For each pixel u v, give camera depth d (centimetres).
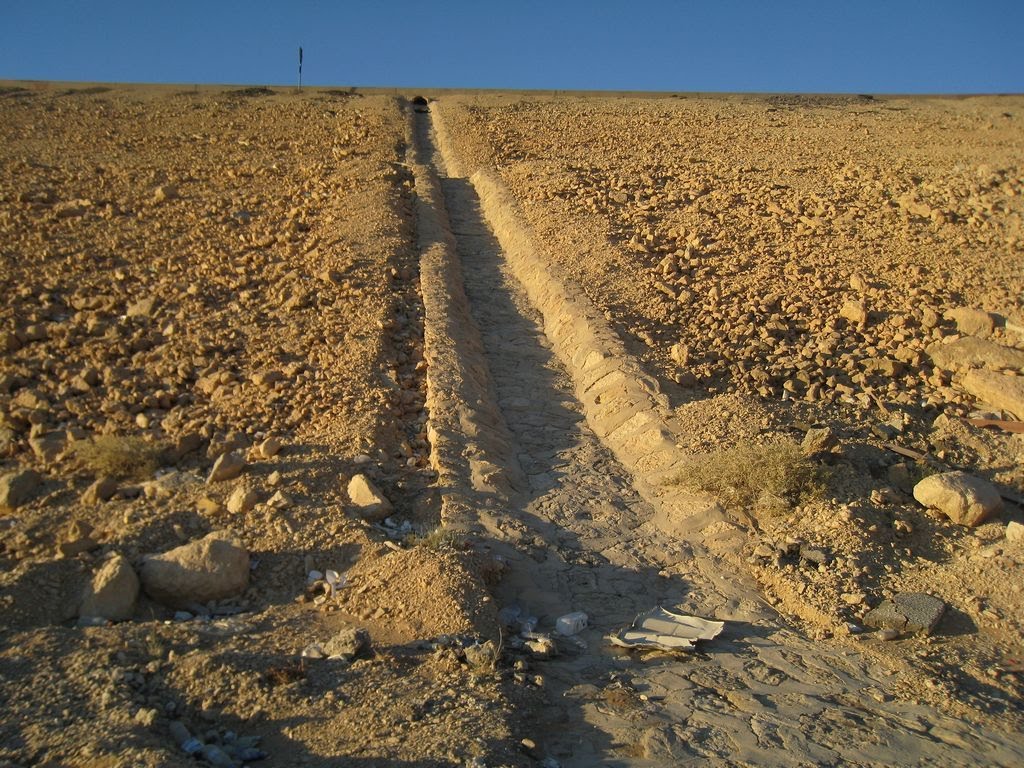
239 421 920
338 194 1855
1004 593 658
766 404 986
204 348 1095
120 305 1259
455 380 1023
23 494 778
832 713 524
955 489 765
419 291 1352
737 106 3512
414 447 905
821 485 791
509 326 1304
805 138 2683
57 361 1064
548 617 648
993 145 2441
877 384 1066
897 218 1712
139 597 638
